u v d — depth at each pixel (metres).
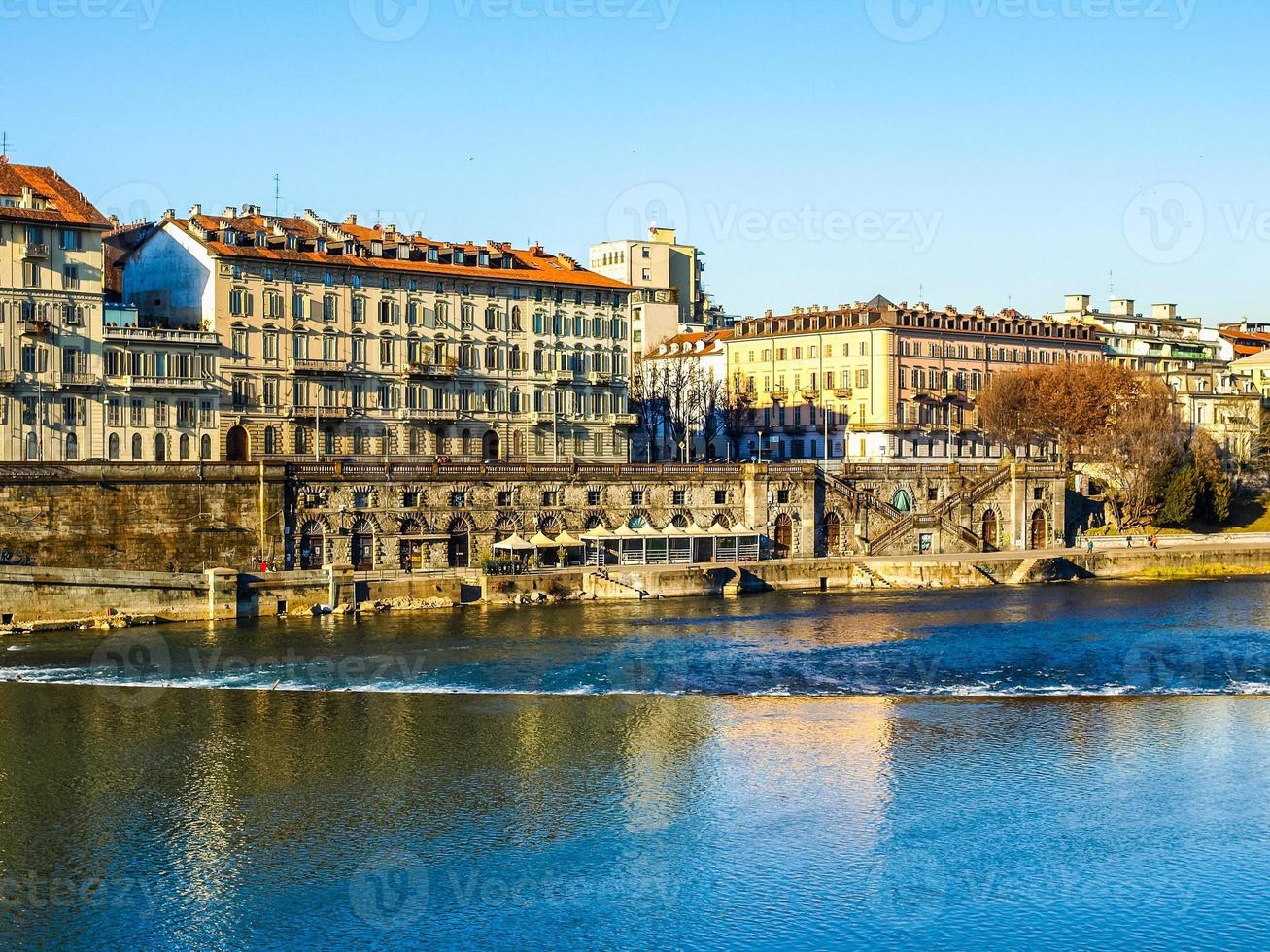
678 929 62.38
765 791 78.88
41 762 84.12
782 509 168.00
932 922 62.88
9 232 149.75
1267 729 90.81
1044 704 97.38
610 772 82.06
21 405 150.25
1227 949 60.50
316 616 131.88
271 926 63.16
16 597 122.00
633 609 137.75
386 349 177.62
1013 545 184.38
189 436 162.12
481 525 152.50
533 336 190.62
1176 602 144.38
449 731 90.44
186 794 78.69
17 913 64.44
